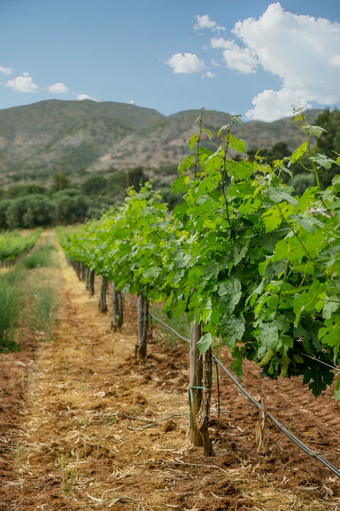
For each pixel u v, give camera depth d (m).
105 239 9.80
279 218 2.10
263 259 3.02
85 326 10.59
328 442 4.22
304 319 2.75
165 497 3.46
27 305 12.88
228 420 4.84
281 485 3.54
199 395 4.28
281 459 3.94
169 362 7.05
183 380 6.30
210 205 3.07
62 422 5.03
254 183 3.00
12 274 18.94
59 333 9.80
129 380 6.49
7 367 7.09
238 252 2.99
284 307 2.60
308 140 2.46
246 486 3.55
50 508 3.33
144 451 4.28
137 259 6.24
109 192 100.06
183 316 9.15
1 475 3.79
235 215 3.12
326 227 1.99
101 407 5.44
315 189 2.22
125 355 7.92
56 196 94.38
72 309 13.19
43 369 7.17
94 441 4.53
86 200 87.00
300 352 3.05
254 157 3.11
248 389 5.71
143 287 7.00
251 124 178.12
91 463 4.00
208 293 3.28
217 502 3.31
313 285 1.94
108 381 6.47
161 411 5.31
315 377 3.05
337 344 2.05
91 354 8.02
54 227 81.88
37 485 3.69
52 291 15.63
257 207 2.90
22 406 5.49
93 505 3.36
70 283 20.31
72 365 7.32
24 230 79.50
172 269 4.52
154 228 5.43
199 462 3.98
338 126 45.47
